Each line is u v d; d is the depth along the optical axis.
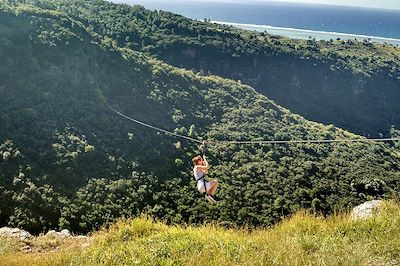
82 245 11.18
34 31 53.72
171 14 108.44
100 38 62.72
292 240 8.02
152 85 62.81
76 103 49.38
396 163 62.47
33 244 12.33
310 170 51.53
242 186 45.00
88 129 46.19
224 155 51.84
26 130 41.06
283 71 114.19
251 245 8.24
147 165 44.62
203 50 104.31
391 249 6.95
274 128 63.91
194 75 70.06
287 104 112.25
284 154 55.44
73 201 35.53
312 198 43.97
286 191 45.59
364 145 65.06
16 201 32.28
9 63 47.94
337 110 117.06
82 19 90.56
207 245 8.36
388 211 9.47
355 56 129.38
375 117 119.31
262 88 112.00
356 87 121.50
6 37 50.91
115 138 46.88
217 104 66.12
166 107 60.22
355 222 8.85
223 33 111.69
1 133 39.09
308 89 116.00
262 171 49.12
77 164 39.50
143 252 8.52
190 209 39.16
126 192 39.25
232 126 61.88
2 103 43.31
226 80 74.19
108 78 58.28
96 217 34.62
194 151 50.59
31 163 37.00
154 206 39.06
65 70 52.31
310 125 68.88
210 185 9.07
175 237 9.45
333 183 49.22
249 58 110.12
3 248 11.77
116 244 9.82
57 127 43.69
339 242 7.72
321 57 121.06
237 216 39.06
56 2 89.19
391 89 126.38
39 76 49.16
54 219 32.81
